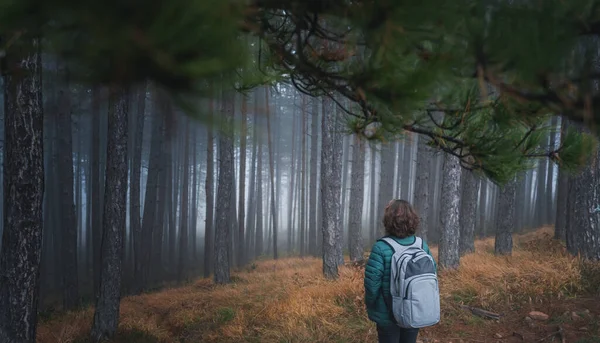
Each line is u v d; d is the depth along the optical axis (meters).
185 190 20.56
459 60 1.06
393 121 1.83
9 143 4.96
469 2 0.97
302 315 7.31
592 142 2.20
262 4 1.19
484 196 21.56
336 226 10.56
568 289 7.05
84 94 0.86
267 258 24.31
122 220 8.09
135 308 10.40
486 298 7.04
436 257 11.74
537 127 2.10
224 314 8.41
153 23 0.71
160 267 19.25
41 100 5.02
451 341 5.90
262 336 6.92
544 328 5.93
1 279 5.04
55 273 18.53
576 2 0.96
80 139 21.91
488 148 2.15
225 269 13.33
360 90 1.28
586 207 8.69
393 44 1.05
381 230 21.06
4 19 0.72
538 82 1.07
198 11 0.72
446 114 2.04
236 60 0.82
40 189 5.12
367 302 3.61
